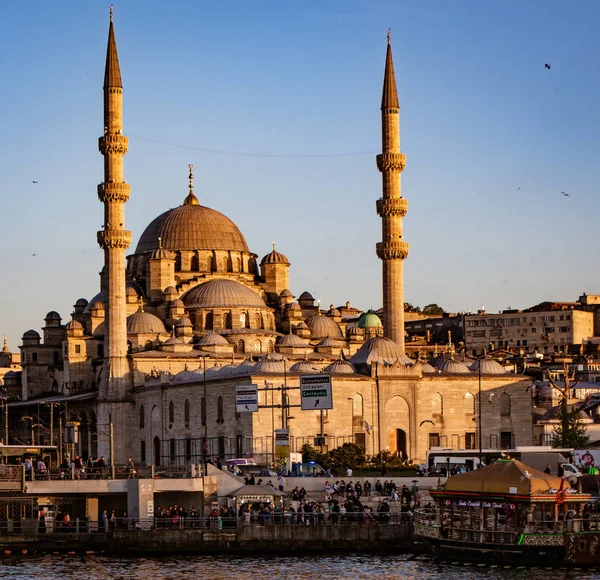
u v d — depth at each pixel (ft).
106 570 410.52
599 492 462.19
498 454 565.12
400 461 650.43
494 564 404.77
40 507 474.08
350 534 444.55
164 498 495.00
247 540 444.55
